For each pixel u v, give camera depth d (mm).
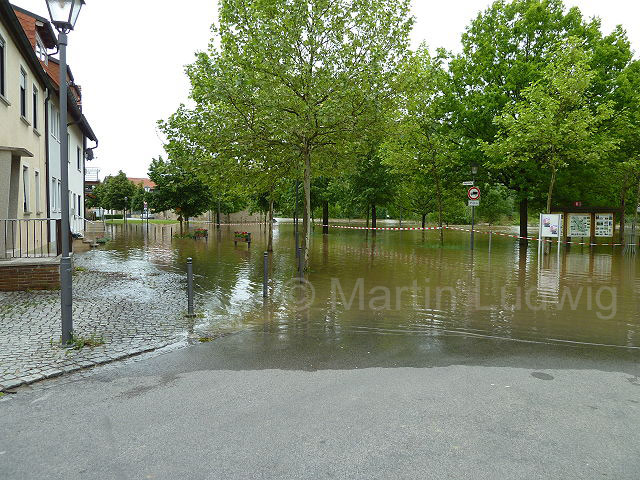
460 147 22719
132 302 8570
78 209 25875
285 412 4047
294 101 11328
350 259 16312
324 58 11289
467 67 22828
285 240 25703
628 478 3074
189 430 3711
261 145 12516
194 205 28203
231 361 5422
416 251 19312
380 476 3086
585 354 5793
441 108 22766
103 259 15742
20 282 9195
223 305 8562
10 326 6598
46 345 5781
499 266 14461
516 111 18266
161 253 17969
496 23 22484
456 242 24656
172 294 9492
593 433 3691
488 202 46469
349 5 11539
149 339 6188
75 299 8641
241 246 21438
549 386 4695
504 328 7094
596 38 21438
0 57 11594
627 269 13828
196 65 11812
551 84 17219
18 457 3299
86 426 3773
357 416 3973
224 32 11914
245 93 10984
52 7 5555
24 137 13461
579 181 22312
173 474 3098
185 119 11992
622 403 4281
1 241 10156
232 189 14445
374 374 5020
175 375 4949
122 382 4734
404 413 4035
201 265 14320
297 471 3139
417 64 12555
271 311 8148
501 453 3381
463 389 4598
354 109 11656
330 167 14883
